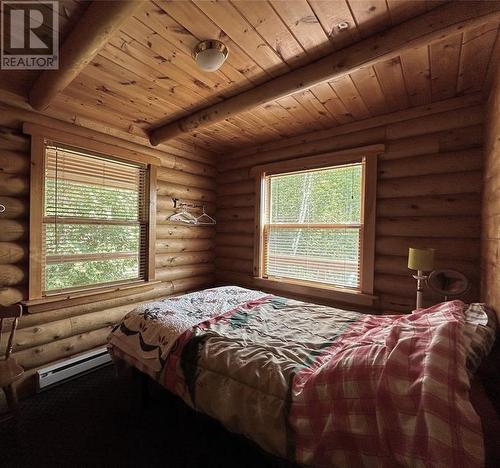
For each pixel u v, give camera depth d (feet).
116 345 6.44
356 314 6.66
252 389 4.20
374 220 8.36
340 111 8.18
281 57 5.65
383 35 4.89
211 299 7.85
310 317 6.49
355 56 5.22
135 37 5.06
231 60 5.76
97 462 4.98
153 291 10.25
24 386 6.86
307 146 9.96
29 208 7.03
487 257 6.00
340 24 4.75
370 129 8.59
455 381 2.88
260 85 6.70
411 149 7.86
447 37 4.73
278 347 4.92
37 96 6.56
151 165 9.97
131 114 8.52
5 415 5.25
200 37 5.06
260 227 11.10
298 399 3.76
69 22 4.67
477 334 3.75
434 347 3.25
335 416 3.43
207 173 12.25
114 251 9.11
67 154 7.84
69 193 7.90
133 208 9.61
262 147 11.27
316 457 3.42
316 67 5.72
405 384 3.12
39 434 5.65
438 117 7.47
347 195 9.09
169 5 4.32
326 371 3.79
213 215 12.68
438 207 7.48
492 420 2.89
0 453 5.15
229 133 10.11
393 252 8.16
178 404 6.64
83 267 8.37
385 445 3.01
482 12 4.12
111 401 6.76
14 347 6.78
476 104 6.99
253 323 6.10
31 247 7.02
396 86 6.73
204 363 4.89
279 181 10.82
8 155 6.70
